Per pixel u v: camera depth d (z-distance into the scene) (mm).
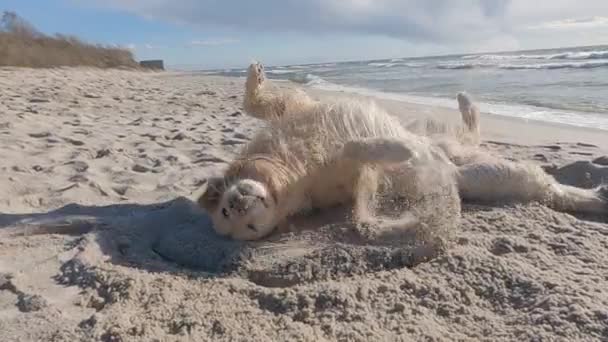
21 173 1667
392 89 5867
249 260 1031
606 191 1325
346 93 5328
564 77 5582
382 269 997
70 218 1254
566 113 3178
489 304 838
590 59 8844
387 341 739
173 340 747
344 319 809
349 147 1132
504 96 4309
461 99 1622
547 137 2400
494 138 2396
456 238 1070
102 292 913
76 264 1006
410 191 1219
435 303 841
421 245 1042
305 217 1207
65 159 1893
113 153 1985
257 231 1096
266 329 784
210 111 3568
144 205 1384
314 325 796
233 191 1063
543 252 1007
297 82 8047
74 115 3072
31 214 1300
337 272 986
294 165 1139
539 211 1229
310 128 1193
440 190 1145
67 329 782
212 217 1162
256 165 1099
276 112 1413
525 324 760
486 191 1297
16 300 889
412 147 1122
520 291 856
